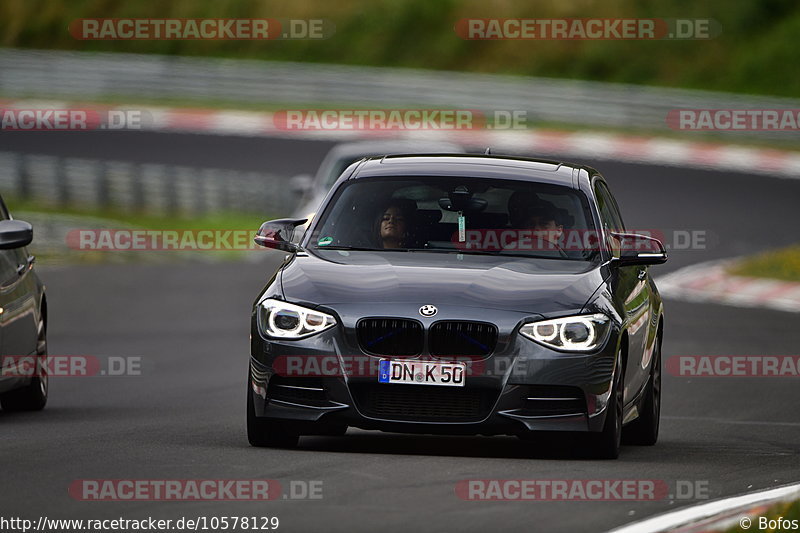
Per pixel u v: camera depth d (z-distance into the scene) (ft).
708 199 414.62
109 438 105.40
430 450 102.42
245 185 421.18
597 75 623.36
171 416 124.16
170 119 553.64
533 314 97.19
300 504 77.46
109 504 76.69
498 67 638.94
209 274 288.30
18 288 122.93
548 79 621.31
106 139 520.42
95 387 151.02
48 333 204.13
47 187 428.97
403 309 96.68
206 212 420.77
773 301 258.78
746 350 194.90
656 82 615.57
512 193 110.63
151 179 421.18
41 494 79.20
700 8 639.35
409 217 108.88
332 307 97.40
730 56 619.26
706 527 72.95
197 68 586.04
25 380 124.98
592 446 98.78
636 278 114.93
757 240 355.15
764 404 146.61
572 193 111.86
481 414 96.32
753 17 634.02
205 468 88.89
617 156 480.64
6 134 531.50
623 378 103.14
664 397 151.74
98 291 257.96
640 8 643.04
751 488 87.97
